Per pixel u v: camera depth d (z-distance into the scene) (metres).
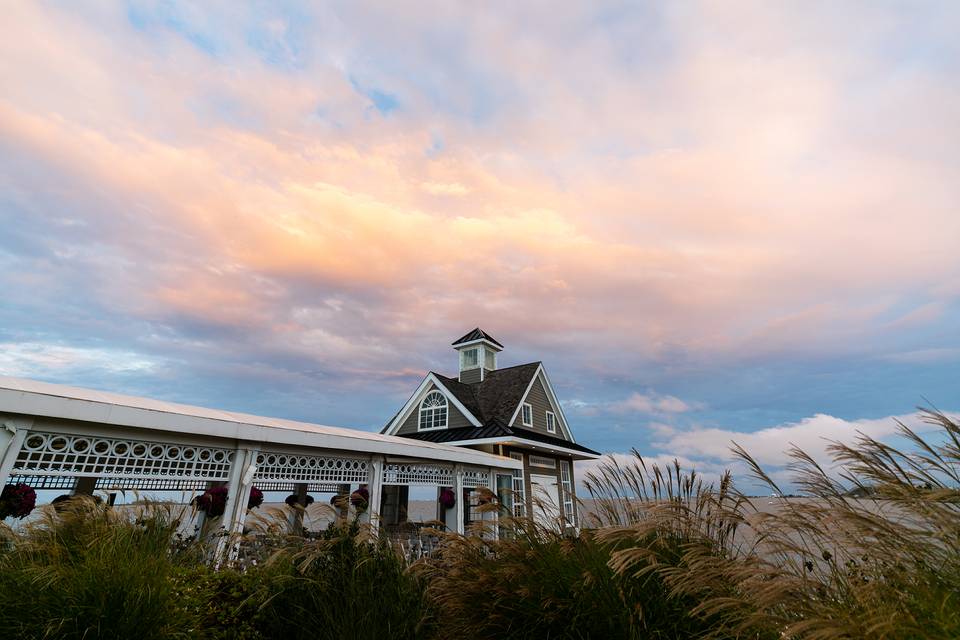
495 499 4.43
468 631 3.46
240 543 4.95
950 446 2.08
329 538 4.27
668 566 2.64
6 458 3.98
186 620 3.05
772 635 2.19
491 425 16.67
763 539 2.42
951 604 1.76
